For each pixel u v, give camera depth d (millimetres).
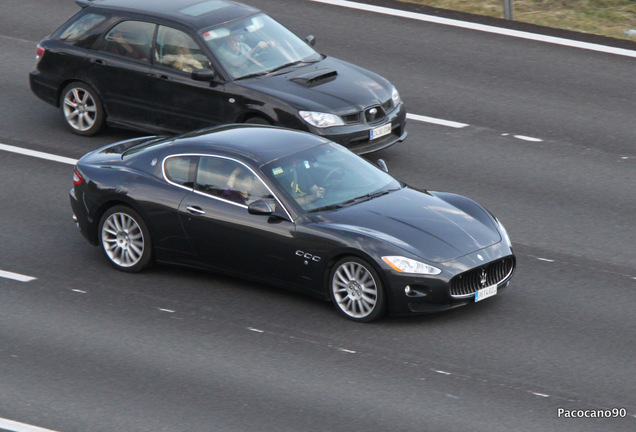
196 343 32094
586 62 57281
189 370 30453
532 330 32500
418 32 61125
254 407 28375
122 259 37219
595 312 33688
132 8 47750
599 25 62250
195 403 28641
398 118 45406
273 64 46188
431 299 32156
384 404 28406
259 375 30078
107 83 47688
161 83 46250
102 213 37438
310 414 27938
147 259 36688
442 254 32594
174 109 46250
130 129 47875
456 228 33844
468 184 44281
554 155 47094
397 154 47219
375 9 64375
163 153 36688
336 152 36625
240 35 46625
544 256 37969
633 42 59719
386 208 34406
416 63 57125
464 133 49375
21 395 29188
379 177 36375
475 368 30266
